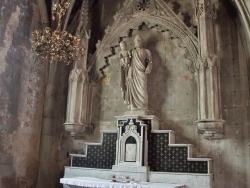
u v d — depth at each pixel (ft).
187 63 35.78
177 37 36.50
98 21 42.06
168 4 37.09
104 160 34.99
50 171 37.01
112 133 35.42
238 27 34.55
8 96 32.96
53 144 37.99
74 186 32.50
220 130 30.96
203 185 29.76
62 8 25.39
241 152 31.27
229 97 33.09
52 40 23.35
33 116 36.24
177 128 34.53
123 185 28.37
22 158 34.24
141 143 32.42
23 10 35.83
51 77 38.68
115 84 38.68
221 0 36.50
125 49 36.52
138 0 38.73
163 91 36.17
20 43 35.09
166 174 31.14
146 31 38.75
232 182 30.89
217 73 31.86
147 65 35.47
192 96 34.71
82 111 36.40
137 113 33.81
